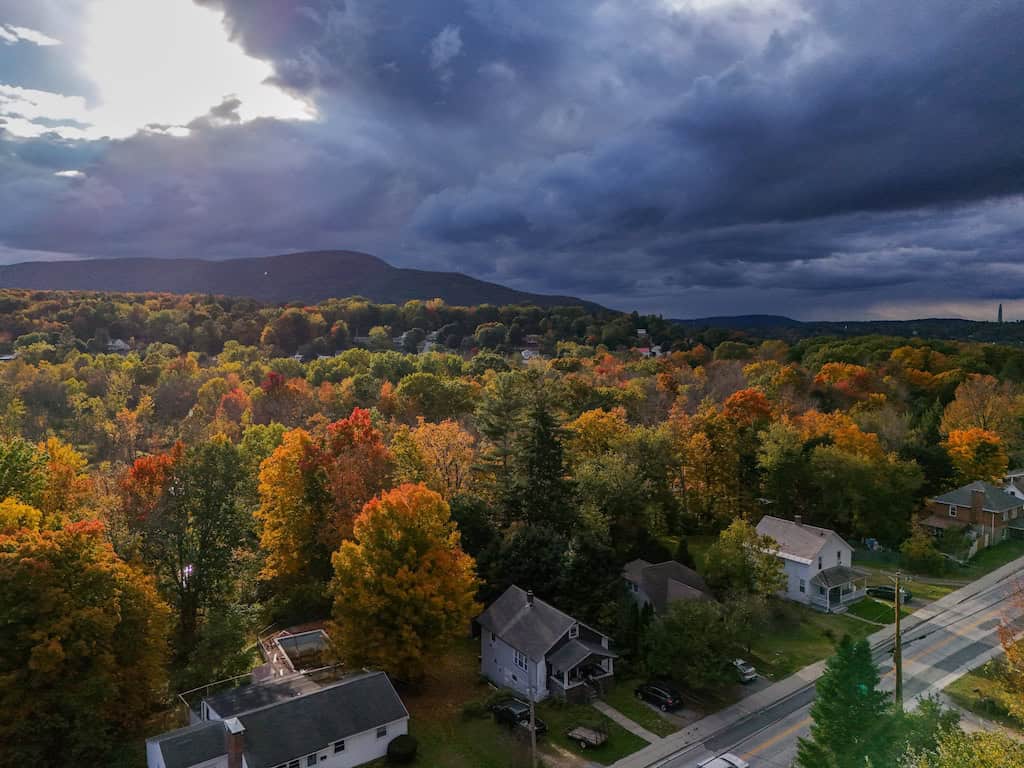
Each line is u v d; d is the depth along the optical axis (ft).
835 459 230.07
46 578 108.06
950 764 77.25
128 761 107.34
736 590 161.68
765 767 112.68
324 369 495.41
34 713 104.58
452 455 212.64
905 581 201.16
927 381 410.52
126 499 157.69
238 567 164.76
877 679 98.32
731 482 242.37
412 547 136.46
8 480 156.76
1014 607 178.19
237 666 132.67
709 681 138.82
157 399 425.28
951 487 258.57
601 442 246.88
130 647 118.01
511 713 124.57
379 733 115.14
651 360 556.10
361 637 132.87
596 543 162.71
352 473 171.32
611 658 140.67
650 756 116.37
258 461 227.61
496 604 152.15
